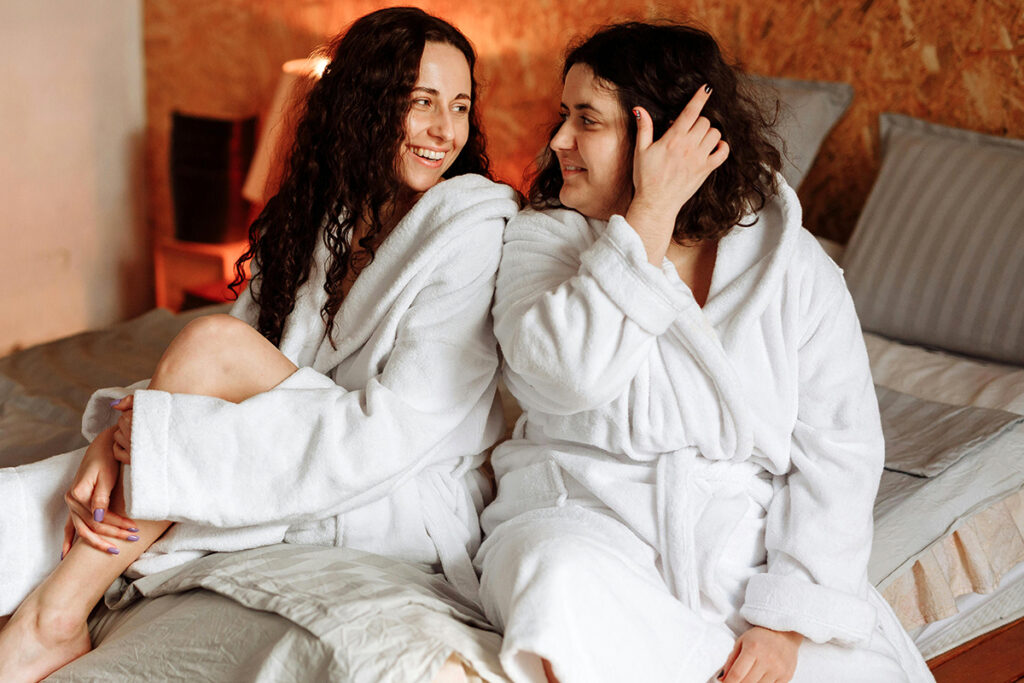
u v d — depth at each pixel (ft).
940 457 6.03
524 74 10.89
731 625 4.58
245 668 4.06
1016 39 8.27
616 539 4.50
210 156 12.55
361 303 5.28
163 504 4.39
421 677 3.81
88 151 12.44
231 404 4.57
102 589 4.64
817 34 9.30
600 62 4.68
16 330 11.73
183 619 4.31
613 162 4.73
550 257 4.92
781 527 4.68
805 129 8.93
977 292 7.50
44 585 4.57
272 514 4.55
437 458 5.13
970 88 8.59
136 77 13.14
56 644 4.54
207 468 4.47
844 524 4.58
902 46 8.88
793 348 4.62
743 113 4.78
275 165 11.21
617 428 4.62
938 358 7.48
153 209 13.48
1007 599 6.37
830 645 4.57
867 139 9.21
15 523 4.74
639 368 4.54
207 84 12.88
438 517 5.04
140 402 4.46
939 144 8.27
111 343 8.36
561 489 4.76
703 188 4.69
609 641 3.97
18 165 11.50
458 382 5.00
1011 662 6.05
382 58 5.25
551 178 5.21
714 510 4.59
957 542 5.99
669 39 4.70
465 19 11.13
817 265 4.73
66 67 11.98
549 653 3.79
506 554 4.24
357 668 3.81
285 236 5.51
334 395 4.76
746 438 4.55
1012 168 7.75
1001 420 6.27
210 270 12.64
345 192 5.36
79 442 6.16
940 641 6.04
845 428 4.68
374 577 4.38
